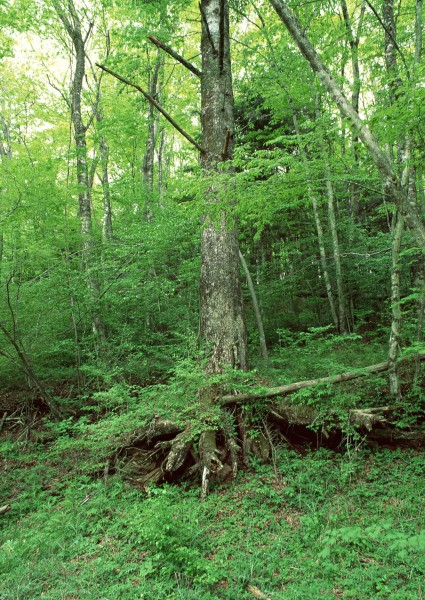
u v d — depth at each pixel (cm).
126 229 988
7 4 982
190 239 976
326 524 415
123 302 928
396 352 606
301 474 513
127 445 616
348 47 1046
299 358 777
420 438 563
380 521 402
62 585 350
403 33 853
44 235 864
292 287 1112
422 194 855
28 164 837
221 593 329
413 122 381
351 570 341
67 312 871
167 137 2112
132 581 344
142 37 798
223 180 447
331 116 502
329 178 476
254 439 577
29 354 809
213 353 632
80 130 1141
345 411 571
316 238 1091
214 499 494
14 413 847
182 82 1612
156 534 364
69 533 448
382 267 946
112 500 519
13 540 446
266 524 435
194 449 557
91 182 1231
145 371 867
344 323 969
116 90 1359
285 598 309
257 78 1053
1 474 656
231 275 660
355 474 517
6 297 808
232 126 682
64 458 682
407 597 296
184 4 805
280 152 459
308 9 925
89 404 845
